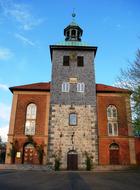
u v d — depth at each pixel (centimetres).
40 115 3541
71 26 4209
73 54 3894
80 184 1526
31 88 3697
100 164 3281
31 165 3011
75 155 3216
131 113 3281
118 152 3434
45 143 3378
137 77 3181
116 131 3544
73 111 3456
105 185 1501
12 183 1514
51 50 3997
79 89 3616
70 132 3325
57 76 3694
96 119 3438
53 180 1750
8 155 3300
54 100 3516
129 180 1816
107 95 3728
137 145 3522
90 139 3300
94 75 3738
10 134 3403
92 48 3925
